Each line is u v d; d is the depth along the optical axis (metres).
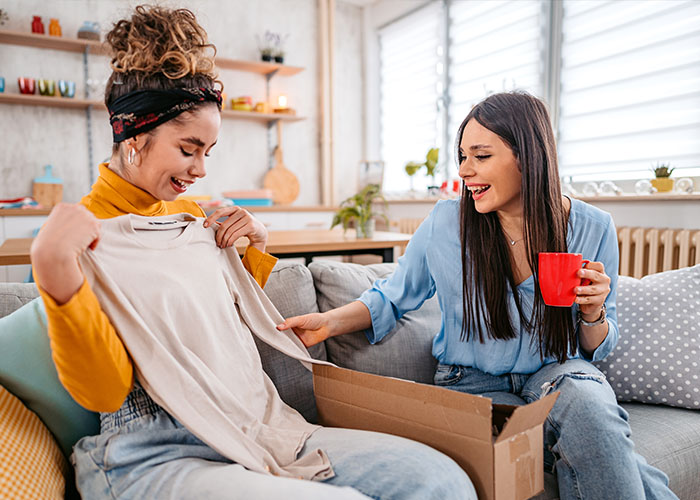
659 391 1.33
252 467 0.80
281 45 4.65
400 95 4.88
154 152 0.85
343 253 2.53
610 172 3.06
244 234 1.05
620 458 0.92
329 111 4.95
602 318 1.07
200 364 0.87
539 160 1.09
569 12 3.25
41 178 3.68
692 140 2.64
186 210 1.11
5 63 3.60
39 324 0.95
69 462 0.91
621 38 2.95
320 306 1.40
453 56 4.24
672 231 2.38
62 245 0.64
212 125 0.88
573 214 1.18
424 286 1.33
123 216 0.87
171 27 0.86
